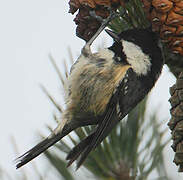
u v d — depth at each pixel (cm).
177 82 230
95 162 232
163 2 229
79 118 234
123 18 232
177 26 230
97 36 233
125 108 234
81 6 232
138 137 233
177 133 230
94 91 234
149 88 234
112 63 234
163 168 232
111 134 233
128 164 232
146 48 233
